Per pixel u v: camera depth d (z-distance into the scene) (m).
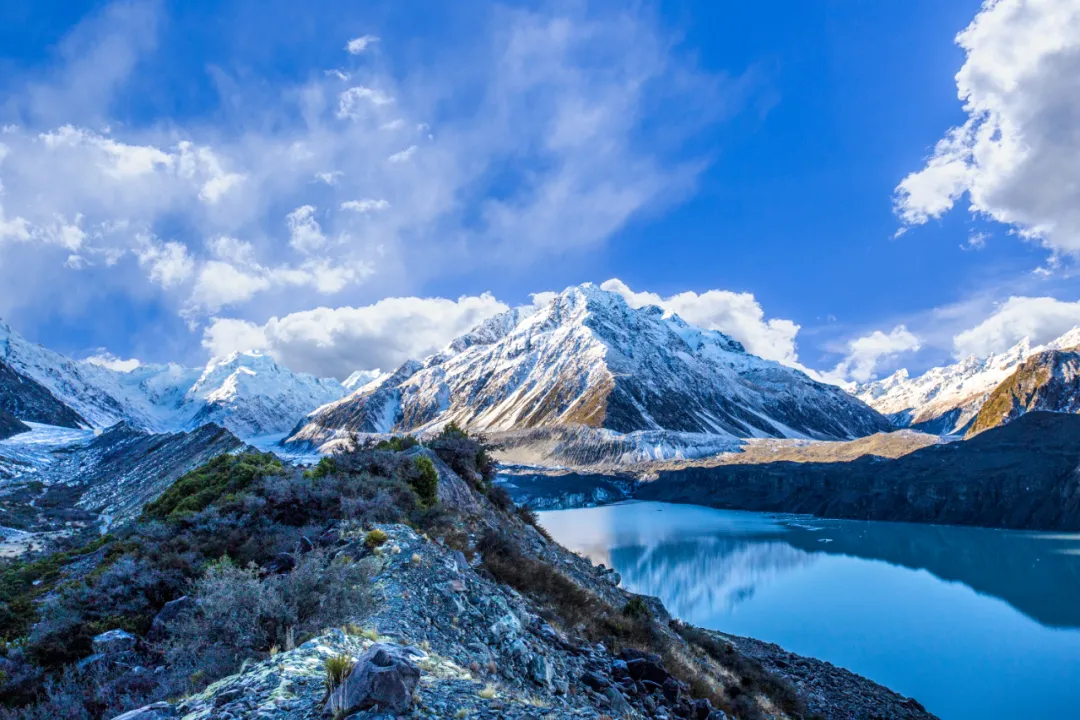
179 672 11.23
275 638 11.80
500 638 15.07
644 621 27.45
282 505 23.88
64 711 11.31
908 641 61.59
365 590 14.09
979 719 43.94
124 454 149.38
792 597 80.81
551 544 43.28
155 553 20.39
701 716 17.92
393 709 8.02
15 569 37.19
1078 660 55.66
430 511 26.25
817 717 31.80
